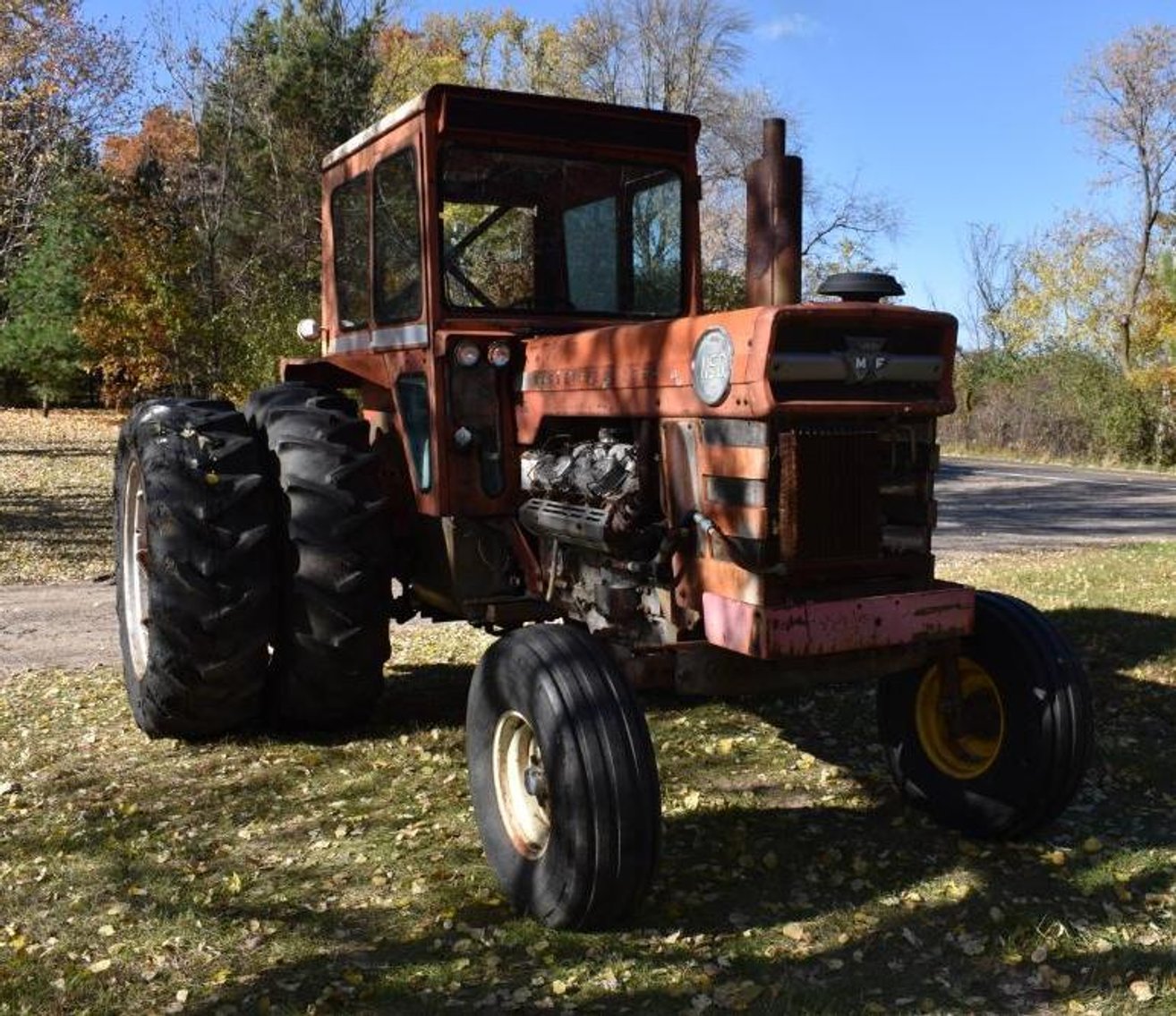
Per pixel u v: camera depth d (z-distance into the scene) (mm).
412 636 7574
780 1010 2982
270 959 3299
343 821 4328
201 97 25578
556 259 4785
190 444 4855
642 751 3270
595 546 3844
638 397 3793
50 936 3455
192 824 4328
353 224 5332
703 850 4027
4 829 4301
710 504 3529
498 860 3615
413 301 4703
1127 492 19453
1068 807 4195
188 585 4680
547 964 3217
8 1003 3059
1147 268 36062
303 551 4715
